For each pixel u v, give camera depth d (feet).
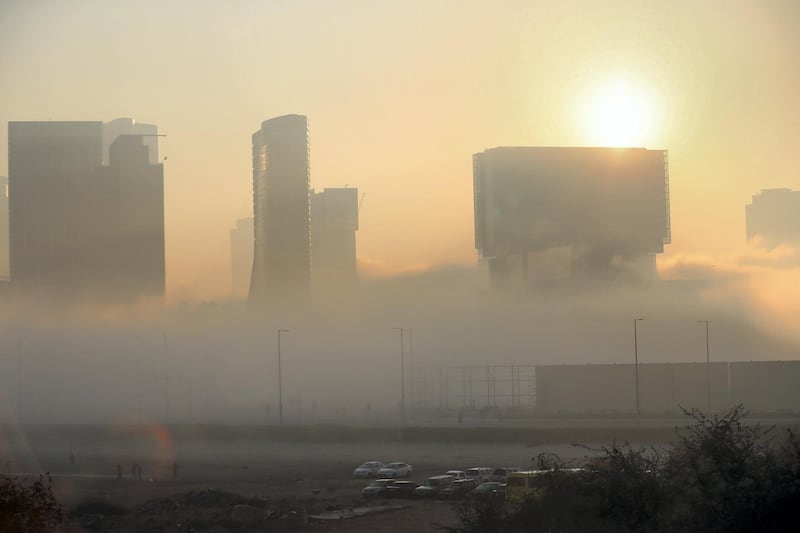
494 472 347.15
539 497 174.70
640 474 153.17
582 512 157.38
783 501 141.18
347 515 288.51
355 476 392.88
